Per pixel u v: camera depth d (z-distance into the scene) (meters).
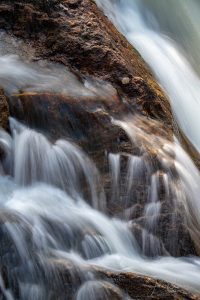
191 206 7.75
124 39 10.11
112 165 7.64
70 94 7.96
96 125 7.79
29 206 6.76
